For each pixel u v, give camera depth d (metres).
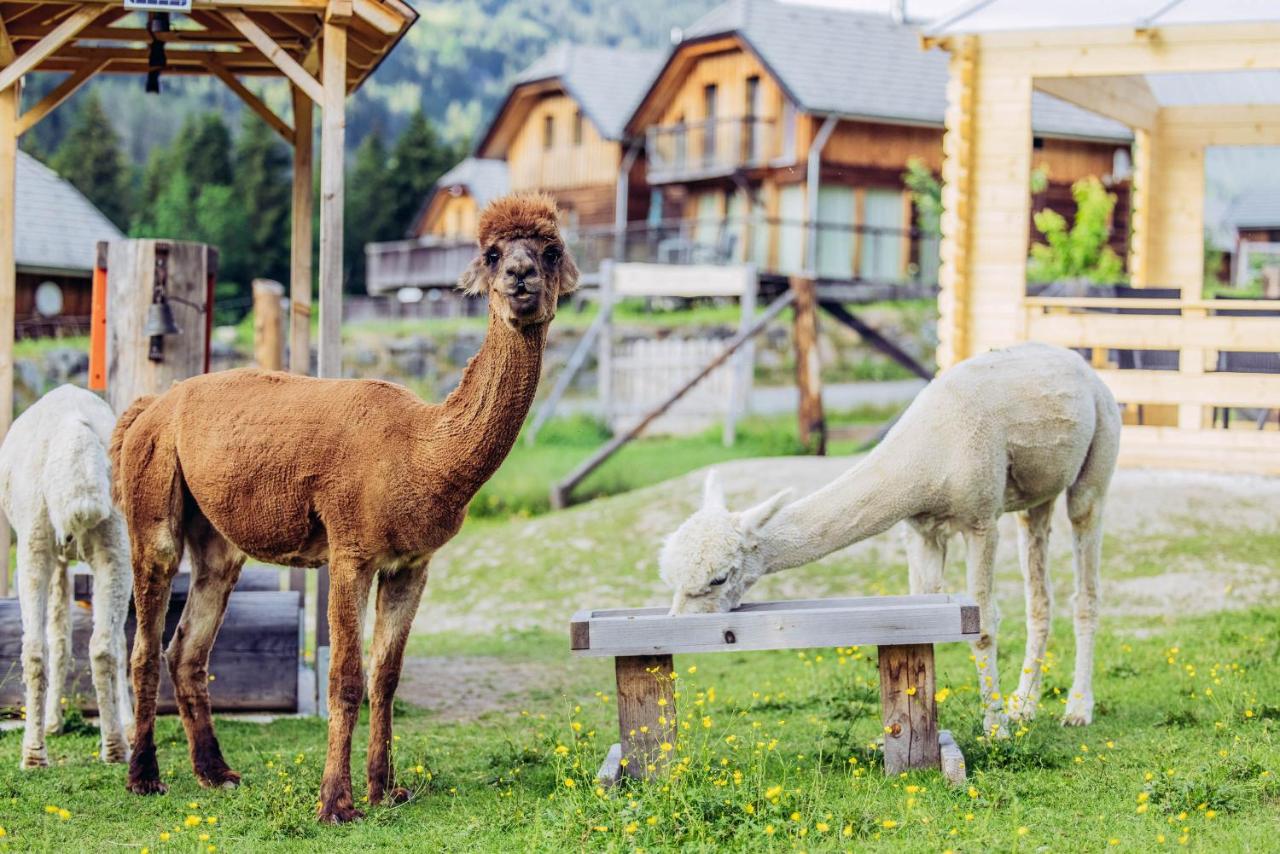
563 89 43.44
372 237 61.66
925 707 6.27
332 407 6.25
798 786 6.15
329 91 8.49
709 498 6.76
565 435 25.80
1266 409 13.66
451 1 180.25
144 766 6.61
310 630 12.02
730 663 10.27
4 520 8.89
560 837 5.54
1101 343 13.13
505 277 5.75
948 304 13.83
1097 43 13.25
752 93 36.34
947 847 5.23
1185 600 10.76
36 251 30.53
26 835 5.86
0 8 8.82
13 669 8.26
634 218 41.41
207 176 61.66
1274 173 35.00
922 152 35.97
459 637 12.20
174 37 9.96
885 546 13.09
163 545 6.60
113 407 8.98
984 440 6.86
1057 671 8.81
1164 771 6.21
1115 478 13.08
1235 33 12.65
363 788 6.60
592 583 13.73
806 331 23.83
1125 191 33.03
